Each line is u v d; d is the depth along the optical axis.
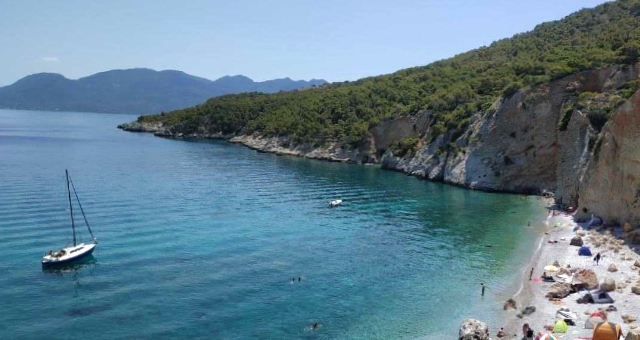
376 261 51.22
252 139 192.75
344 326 36.41
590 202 63.84
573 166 76.00
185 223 65.19
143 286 42.97
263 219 69.19
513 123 95.88
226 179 105.19
